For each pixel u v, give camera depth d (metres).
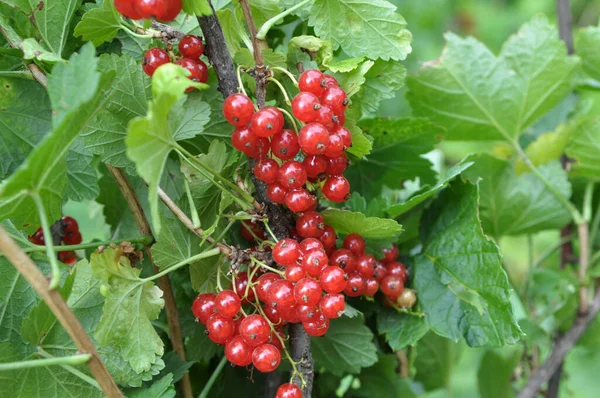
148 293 0.39
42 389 0.38
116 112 0.38
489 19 1.41
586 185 0.53
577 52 0.51
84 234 0.78
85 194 0.42
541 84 0.50
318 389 0.49
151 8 0.35
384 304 0.44
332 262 0.40
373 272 0.41
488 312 0.41
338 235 0.43
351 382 0.51
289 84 0.40
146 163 0.34
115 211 0.46
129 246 0.39
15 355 0.38
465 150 1.03
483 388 0.54
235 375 0.46
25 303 0.39
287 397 0.38
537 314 0.53
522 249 0.97
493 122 0.51
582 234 0.51
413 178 0.48
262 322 0.37
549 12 1.40
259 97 0.38
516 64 0.49
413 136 0.45
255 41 0.38
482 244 0.41
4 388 0.38
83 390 0.39
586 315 0.52
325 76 0.38
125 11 0.35
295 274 0.37
